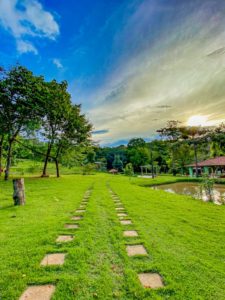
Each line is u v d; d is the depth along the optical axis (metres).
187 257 3.39
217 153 37.22
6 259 3.27
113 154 68.25
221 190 17.03
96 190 13.20
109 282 2.61
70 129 22.64
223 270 2.98
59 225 5.11
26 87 15.52
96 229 4.87
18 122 16.72
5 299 2.30
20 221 5.53
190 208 7.93
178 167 40.94
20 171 29.59
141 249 3.73
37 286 2.55
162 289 2.46
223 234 4.65
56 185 15.66
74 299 2.29
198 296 2.34
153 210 7.22
